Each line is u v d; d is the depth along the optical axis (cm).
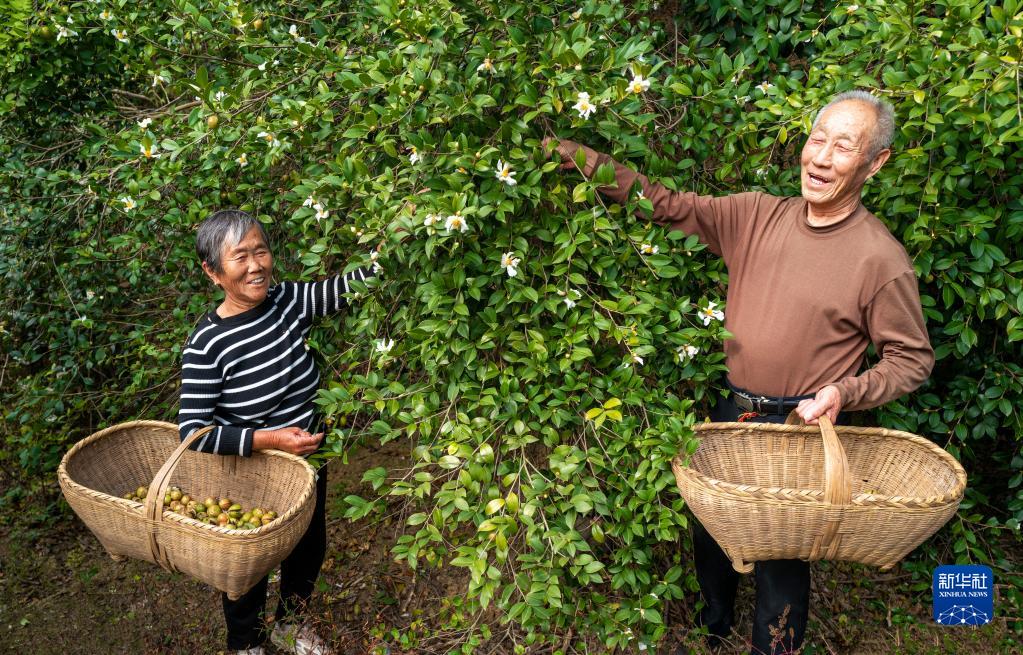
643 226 210
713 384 222
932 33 207
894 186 219
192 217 250
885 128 179
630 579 207
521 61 193
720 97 227
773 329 196
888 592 278
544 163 197
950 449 260
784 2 258
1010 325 220
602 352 221
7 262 326
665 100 233
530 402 202
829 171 181
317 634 255
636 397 200
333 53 234
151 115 302
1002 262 219
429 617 262
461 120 198
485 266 201
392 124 200
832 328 190
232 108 237
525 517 191
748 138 229
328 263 250
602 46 211
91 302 309
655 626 221
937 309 254
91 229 308
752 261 203
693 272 220
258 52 247
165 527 190
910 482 202
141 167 260
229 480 236
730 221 206
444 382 214
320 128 231
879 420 254
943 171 214
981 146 214
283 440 215
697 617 250
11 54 282
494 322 199
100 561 305
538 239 211
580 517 262
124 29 266
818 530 172
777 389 200
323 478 241
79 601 286
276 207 252
